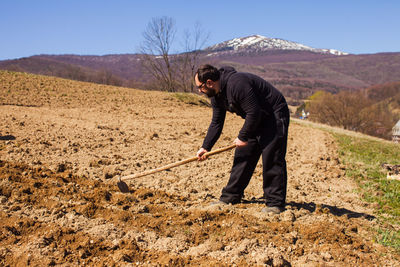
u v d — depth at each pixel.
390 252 3.84
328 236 3.93
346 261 3.52
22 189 4.38
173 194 5.22
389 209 5.43
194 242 3.76
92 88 20.20
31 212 3.93
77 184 4.95
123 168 6.20
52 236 3.49
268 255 3.40
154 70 43.19
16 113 10.59
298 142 12.50
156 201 4.77
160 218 4.14
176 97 21.69
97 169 5.88
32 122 8.96
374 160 9.94
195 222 4.12
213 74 4.10
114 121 11.71
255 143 4.50
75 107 14.58
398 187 6.77
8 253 3.22
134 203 4.57
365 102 57.59
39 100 14.80
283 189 4.46
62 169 5.59
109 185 5.24
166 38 41.72
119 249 3.46
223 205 4.67
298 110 71.56
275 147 4.30
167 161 7.22
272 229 4.05
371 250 3.84
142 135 9.53
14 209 3.94
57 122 9.66
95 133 8.74
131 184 5.45
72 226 3.71
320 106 58.81
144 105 18.03
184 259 3.33
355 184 6.97
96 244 3.44
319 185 6.68
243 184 4.73
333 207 5.12
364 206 5.56
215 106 4.46
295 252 3.60
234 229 3.94
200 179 6.27
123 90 21.64
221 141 10.66
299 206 5.05
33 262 3.11
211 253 3.47
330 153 10.55
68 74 72.12
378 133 56.34
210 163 7.55
